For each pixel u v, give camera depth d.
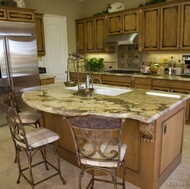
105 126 1.36
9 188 2.06
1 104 1.93
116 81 4.55
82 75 5.24
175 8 3.72
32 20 4.17
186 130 3.41
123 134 1.98
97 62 5.21
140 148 1.89
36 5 4.76
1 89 2.59
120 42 4.53
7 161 2.59
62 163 2.52
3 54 3.75
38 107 1.93
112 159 1.51
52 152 2.80
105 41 4.85
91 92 2.29
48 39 5.12
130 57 4.99
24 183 2.14
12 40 3.84
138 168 1.95
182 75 3.83
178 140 2.28
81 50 5.62
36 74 4.34
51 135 2.02
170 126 2.01
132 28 4.39
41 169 2.39
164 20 3.91
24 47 4.05
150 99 2.08
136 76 4.16
